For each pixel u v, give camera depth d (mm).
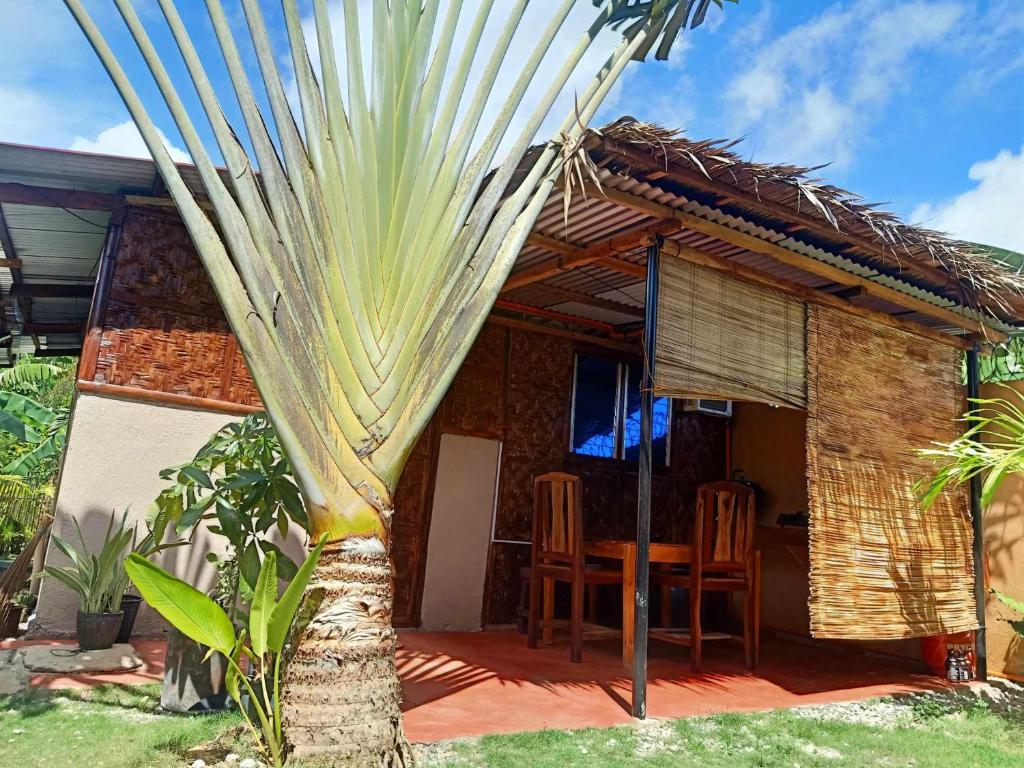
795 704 4227
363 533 2361
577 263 4469
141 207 4719
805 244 4223
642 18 3162
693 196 3662
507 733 3199
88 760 2512
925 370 5344
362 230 2455
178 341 4789
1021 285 4535
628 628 4848
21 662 3709
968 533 5379
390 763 2273
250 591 2955
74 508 4430
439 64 2609
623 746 3148
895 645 6062
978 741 3703
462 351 2555
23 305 6938
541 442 6434
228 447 3549
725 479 7555
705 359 4051
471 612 5965
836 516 4484
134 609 4359
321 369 2336
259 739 2410
